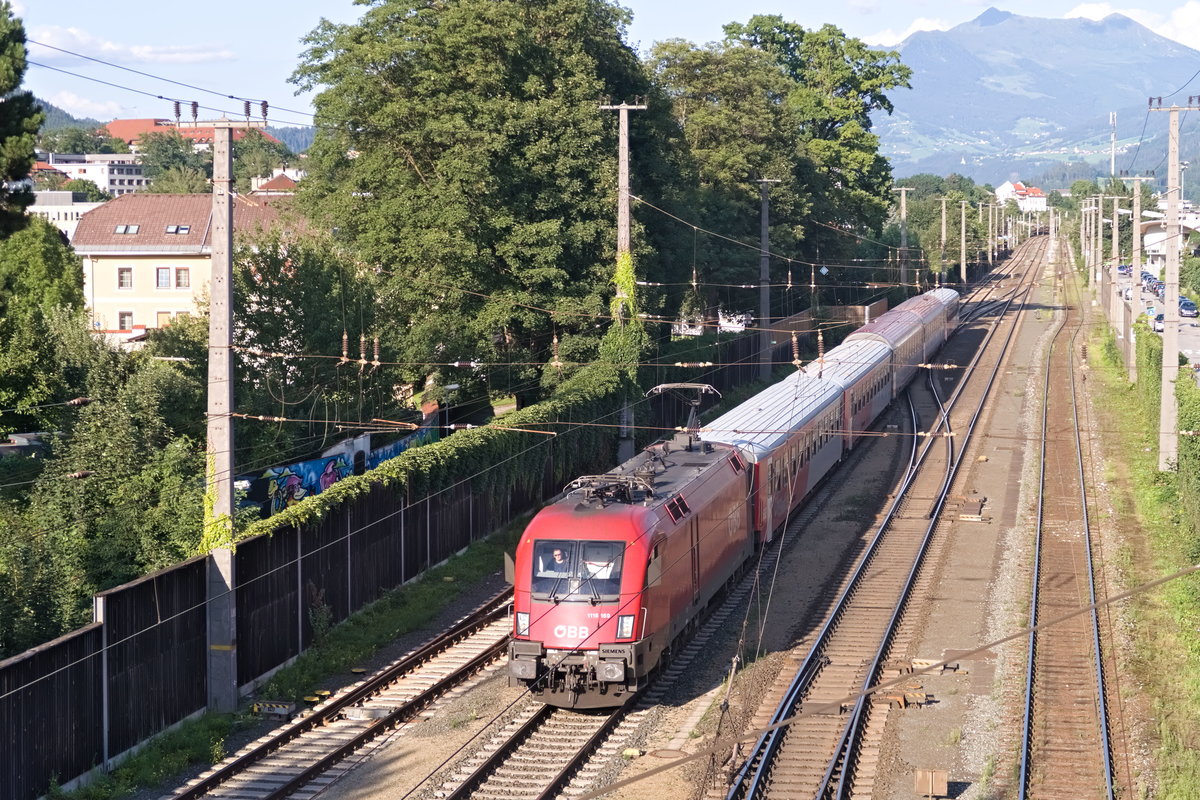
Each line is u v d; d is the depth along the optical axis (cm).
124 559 2422
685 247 5378
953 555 3222
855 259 8688
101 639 1839
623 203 3925
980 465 4459
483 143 3897
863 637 2534
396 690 2261
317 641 2461
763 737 1930
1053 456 4575
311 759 1908
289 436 3300
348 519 2641
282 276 3456
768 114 6581
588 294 4244
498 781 1798
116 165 18988
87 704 1806
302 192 4378
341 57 4028
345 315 3562
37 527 2416
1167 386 4028
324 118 4034
